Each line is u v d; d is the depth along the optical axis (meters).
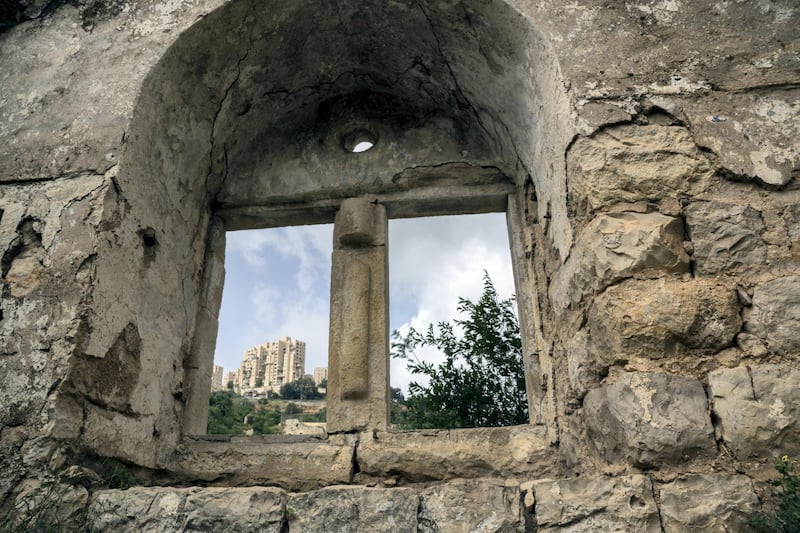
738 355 2.36
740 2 3.13
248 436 3.57
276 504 2.39
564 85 2.96
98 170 3.09
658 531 2.08
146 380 3.24
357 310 3.72
